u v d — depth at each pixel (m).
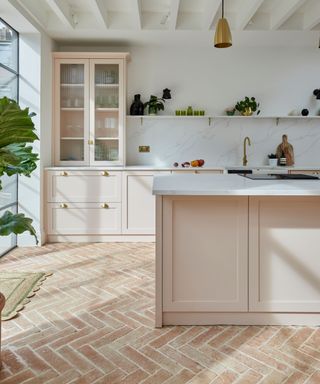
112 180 4.64
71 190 4.61
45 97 4.54
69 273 3.42
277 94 5.21
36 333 2.25
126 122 5.16
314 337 2.20
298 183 2.44
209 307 2.31
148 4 4.20
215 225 2.28
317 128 5.22
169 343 2.13
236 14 4.40
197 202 2.27
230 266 2.30
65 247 4.41
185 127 5.21
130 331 2.27
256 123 5.21
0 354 1.88
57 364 1.91
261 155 5.23
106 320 2.43
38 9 4.07
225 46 2.84
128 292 2.94
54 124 4.79
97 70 4.78
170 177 2.97
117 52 4.75
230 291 2.31
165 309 2.31
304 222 2.28
